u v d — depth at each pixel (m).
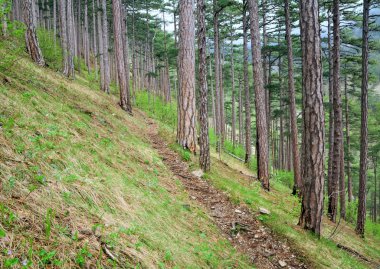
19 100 5.26
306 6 6.20
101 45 26.30
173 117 25.66
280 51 18.09
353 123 30.30
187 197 6.63
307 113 6.46
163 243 3.81
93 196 3.77
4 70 6.64
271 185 14.94
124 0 32.59
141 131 12.99
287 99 21.75
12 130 4.01
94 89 19.33
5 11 4.65
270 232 6.09
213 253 4.54
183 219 5.23
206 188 7.71
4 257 2.14
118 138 8.05
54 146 4.40
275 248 5.61
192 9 10.60
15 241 2.35
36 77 8.52
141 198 4.79
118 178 4.97
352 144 31.89
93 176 4.37
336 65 13.11
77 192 3.62
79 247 2.73
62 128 5.50
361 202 13.56
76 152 4.79
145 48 47.16
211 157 14.59
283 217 7.25
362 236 13.45
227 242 5.32
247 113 19.45
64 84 11.28
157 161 8.12
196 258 4.04
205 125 8.92
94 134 6.73
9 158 3.40
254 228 6.18
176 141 11.06
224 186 7.97
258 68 12.44
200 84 8.80
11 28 4.97
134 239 3.45
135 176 5.84
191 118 10.72
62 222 2.94
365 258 8.79
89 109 9.42
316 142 6.42
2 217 2.49
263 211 7.01
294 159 14.57
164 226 4.43
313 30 6.16
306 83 6.36
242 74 38.66
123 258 2.97
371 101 32.91
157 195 5.56
